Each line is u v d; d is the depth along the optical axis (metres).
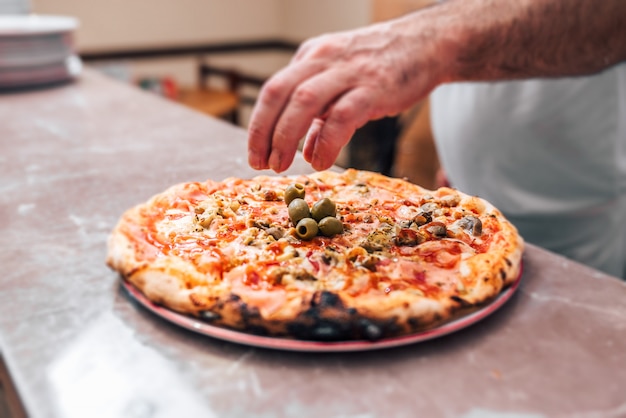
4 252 0.59
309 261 0.49
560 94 0.94
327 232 0.53
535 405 0.40
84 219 0.66
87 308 0.50
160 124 1.04
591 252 1.01
